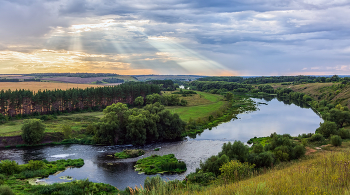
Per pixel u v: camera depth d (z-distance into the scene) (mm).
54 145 83250
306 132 99188
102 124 85875
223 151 55219
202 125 113750
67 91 140000
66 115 128500
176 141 89688
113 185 49844
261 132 100062
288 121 122562
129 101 173750
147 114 94062
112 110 102125
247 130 104375
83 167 61250
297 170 21375
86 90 150500
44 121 110188
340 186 13547
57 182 50406
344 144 68250
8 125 100375
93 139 87188
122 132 89062
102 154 73375
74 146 82500
